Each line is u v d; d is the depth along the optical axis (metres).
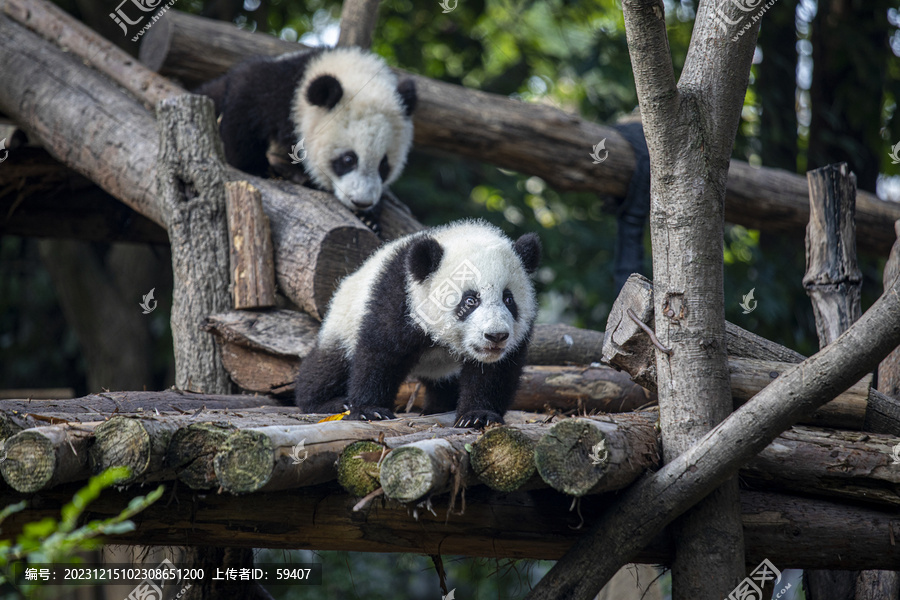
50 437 4.00
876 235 11.76
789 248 13.91
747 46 4.78
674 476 4.50
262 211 7.57
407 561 10.24
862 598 5.79
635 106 14.38
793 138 13.38
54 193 10.62
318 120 9.35
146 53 10.80
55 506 4.44
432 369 6.58
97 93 9.20
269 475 3.98
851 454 4.82
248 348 7.20
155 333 15.43
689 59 4.89
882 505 5.01
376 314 5.85
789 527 4.94
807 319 13.38
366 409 5.59
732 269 12.95
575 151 10.58
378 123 9.41
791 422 4.35
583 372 7.34
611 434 4.24
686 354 4.73
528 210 14.48
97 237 11.06
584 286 13.26
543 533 4.80
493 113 10.55
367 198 9.06
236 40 10.80
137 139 8.58
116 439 4.13
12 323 15.43
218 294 7.44
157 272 14.93
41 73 9.56
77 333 14.27
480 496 4.73
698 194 4.73
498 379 5.86
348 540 4.75
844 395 5.02
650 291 4.95
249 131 9.66
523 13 17.23
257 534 4.70
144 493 4.53
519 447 4.23
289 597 11.88
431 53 16.66
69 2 14.48
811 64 13.78
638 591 7.32
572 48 15.35
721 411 4.73
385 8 15.38
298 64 9.71
